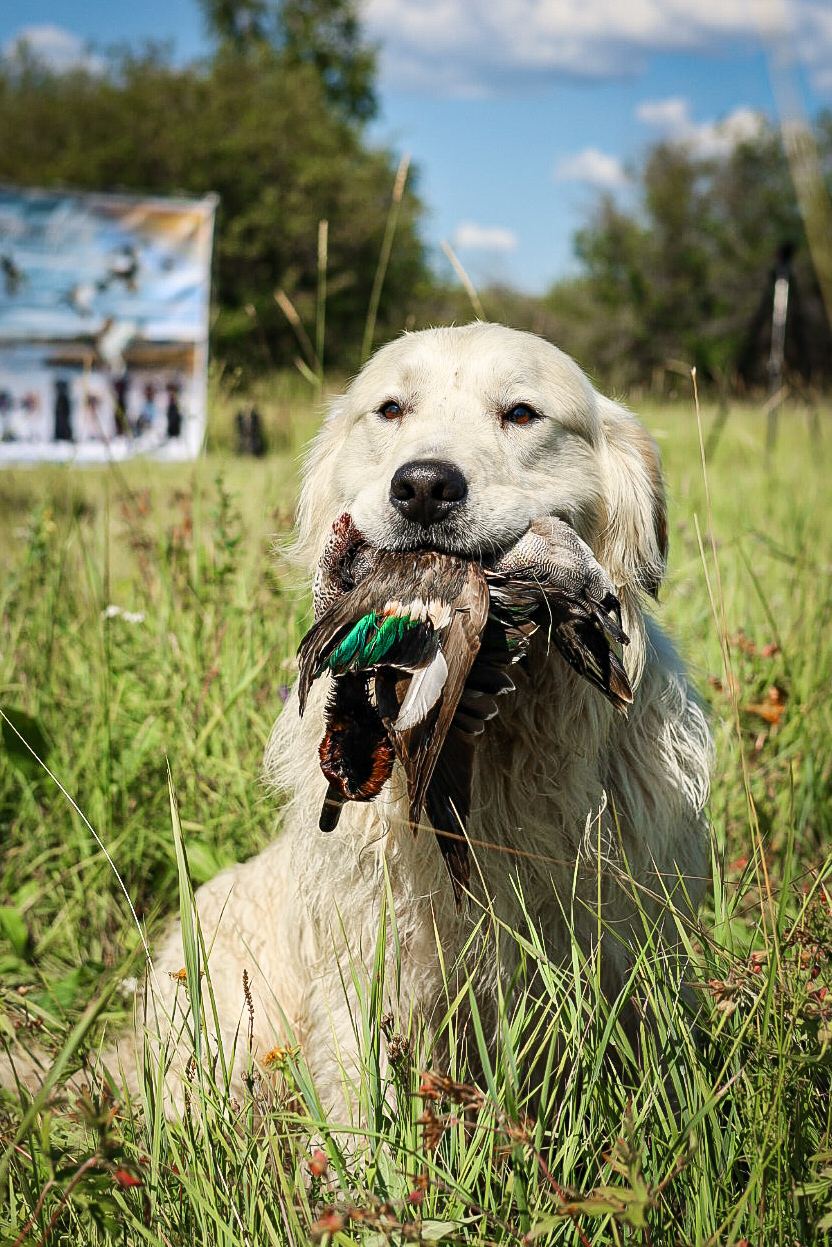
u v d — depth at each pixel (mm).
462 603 2521
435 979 3115
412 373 3371
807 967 2461
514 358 3312
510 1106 2240
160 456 11648
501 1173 2355
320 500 3816
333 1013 3180
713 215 44219
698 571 6035
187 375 17562
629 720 3143
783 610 5633
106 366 17047
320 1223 1855
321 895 3225
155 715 4680
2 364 16547
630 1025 3049
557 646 3020
